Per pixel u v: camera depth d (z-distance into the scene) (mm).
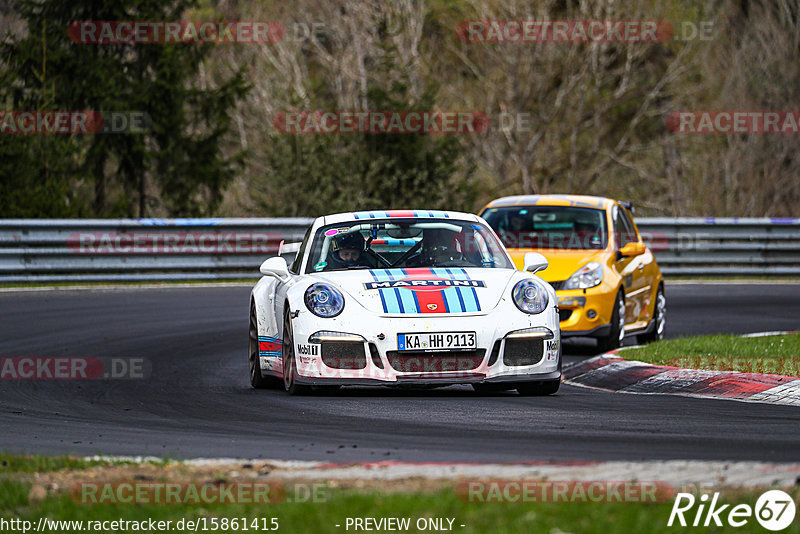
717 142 142750
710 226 82125
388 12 133750
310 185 100625
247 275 76188
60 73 101812
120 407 32188
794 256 83188
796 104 140375
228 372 40781
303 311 32500
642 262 49656
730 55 143125
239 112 147250
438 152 101312
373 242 35438
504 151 144000
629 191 150000
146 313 58844
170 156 105875
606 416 28656
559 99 139250
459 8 141625
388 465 20797
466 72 148250
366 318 31812
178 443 25219
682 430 26172
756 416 28656
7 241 70250
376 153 100812
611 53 145625
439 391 34594
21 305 61344
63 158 88625
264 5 148875
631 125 143875
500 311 32219
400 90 102188
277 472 20391
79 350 46250
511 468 20031
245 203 138000
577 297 44625
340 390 34688
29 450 24531
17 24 116938
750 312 61375
